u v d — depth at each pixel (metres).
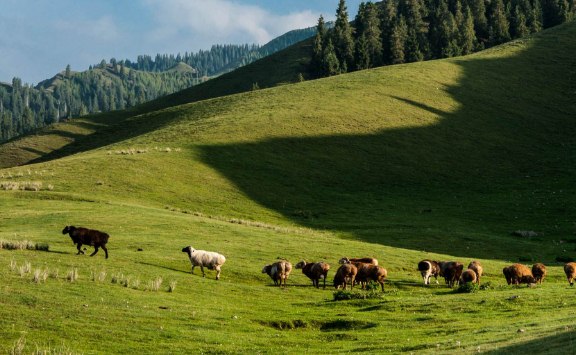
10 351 20.98
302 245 50.25
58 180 69.75
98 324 24.55
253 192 75.25
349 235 61.50
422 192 84.19
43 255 36.03
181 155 82.94
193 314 27.73
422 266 41.25
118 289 30.22
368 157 93.69
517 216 73.88
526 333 21.33
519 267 38.12
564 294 29.70
